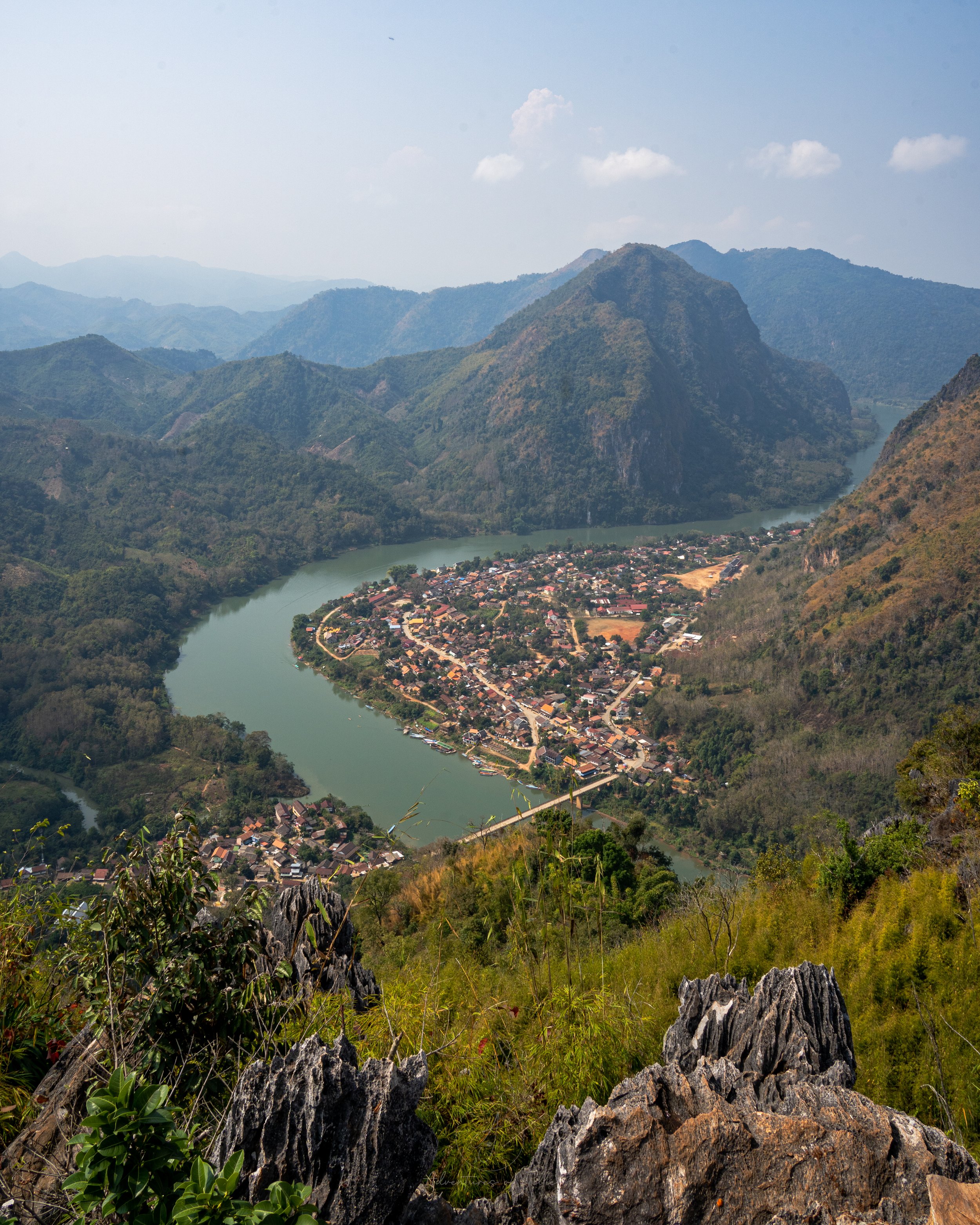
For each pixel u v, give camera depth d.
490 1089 4.87
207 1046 4.78
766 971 7.95
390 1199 3.37
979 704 54.91
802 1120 3.44
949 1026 6.11
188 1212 2.55
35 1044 4.92
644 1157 3.34
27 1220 3.40
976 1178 3.23
